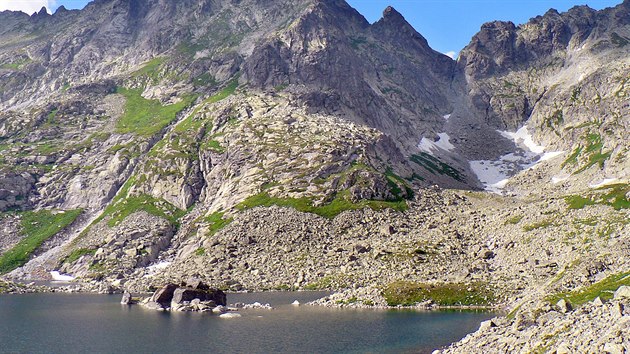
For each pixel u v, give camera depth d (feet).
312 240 543.80
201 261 528.63
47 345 244.83
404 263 457.68
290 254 518.37
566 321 168.76
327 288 428.15
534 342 162.81
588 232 444.55
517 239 481.46
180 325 290.97
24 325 297.53
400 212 613.93
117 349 234.99
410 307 338.34
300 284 448.24
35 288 497.87
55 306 381.81
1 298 435.53
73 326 292.81
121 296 449.89
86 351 232.94
